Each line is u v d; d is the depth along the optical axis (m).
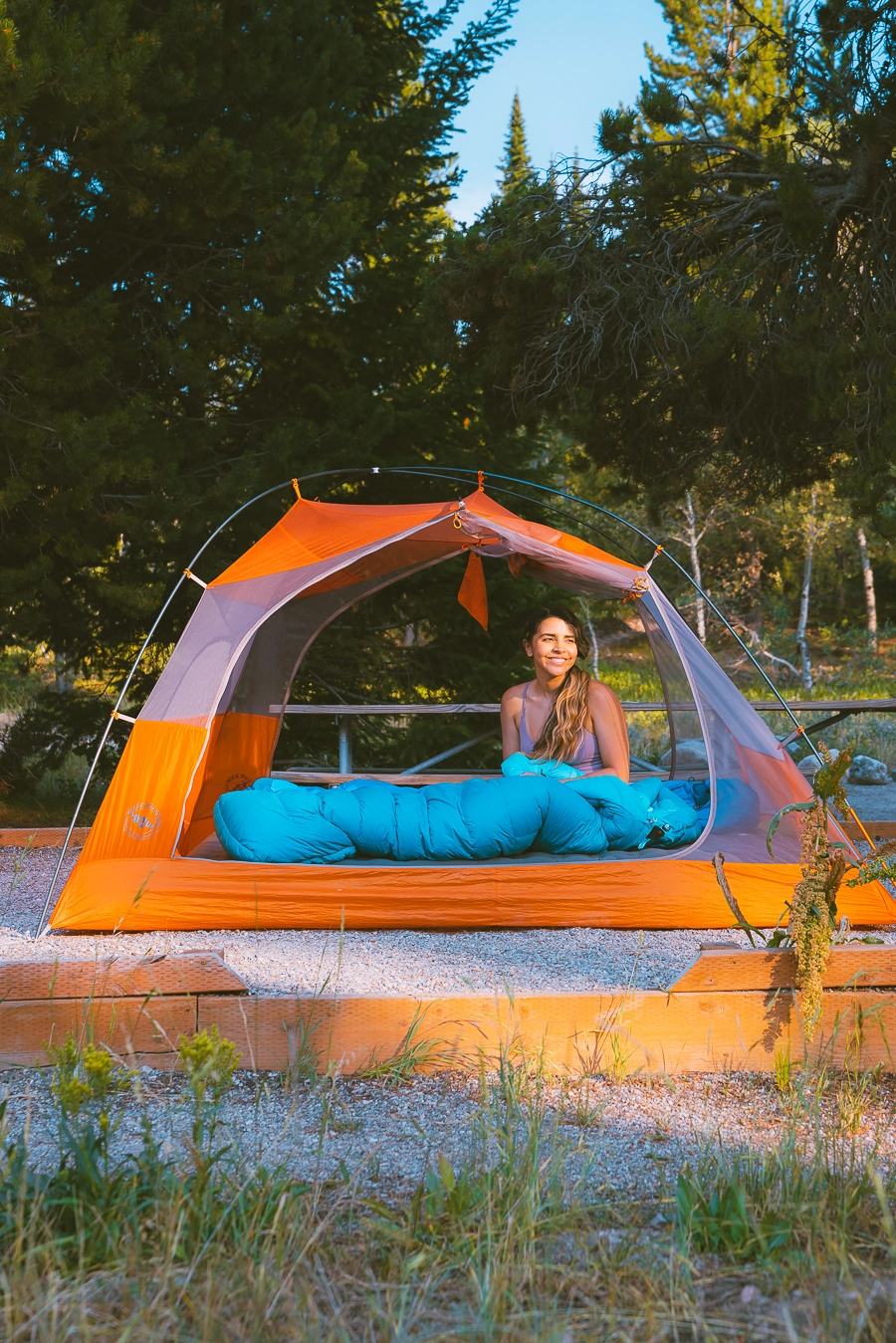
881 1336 1.93
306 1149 2.71
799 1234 2.30
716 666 5.28
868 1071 3.26
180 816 4.78
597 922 4.62
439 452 9.29
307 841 4.79
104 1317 2.00
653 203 6.92
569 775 5.45
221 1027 3.25
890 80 6.19
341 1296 2.11
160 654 8.84
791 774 4.91
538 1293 2.12
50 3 6.13
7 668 15.02
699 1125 2.92
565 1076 3.25
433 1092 3.09
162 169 6.73
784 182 6.23
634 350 7.08
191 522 7.61
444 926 4.59
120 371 7.75
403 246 9.18
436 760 8.29
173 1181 2.35
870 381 6.25
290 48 8.13
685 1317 2.01
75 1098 2.55
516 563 6.44
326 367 9.23
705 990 3.32
